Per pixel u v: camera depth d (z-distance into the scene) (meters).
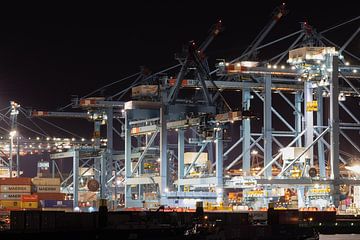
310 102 147.00
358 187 147.62
